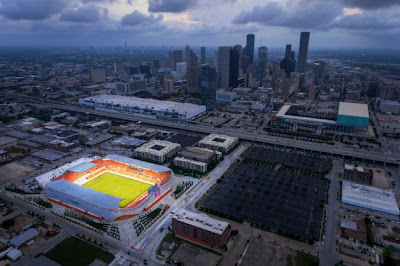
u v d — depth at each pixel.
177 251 180.12
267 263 168.25
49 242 190.00
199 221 193.88
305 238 193.38
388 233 199.62
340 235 197.12
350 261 173.25
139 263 172.00
